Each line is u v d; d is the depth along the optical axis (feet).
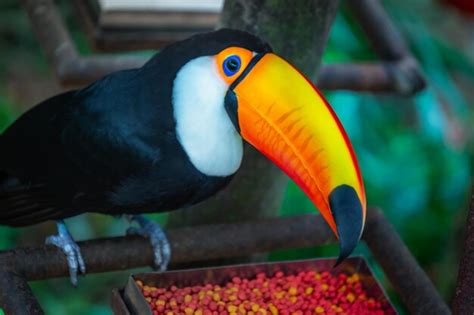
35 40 30.17
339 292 13.44
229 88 12.23
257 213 15.83
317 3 14.11
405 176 24.67
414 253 24.52
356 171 11.14
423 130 26.00
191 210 15.98
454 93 27.55
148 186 13.42
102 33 18.33
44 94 28.89
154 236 14.20
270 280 13.51
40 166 13.96
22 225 14.75
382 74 18.92
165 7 18.39
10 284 12.66
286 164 11.68
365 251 23.48
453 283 24.31
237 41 12.24
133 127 13.05
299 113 11.53
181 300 12.70
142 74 13.23
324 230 14.84
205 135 12.79
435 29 30.19
